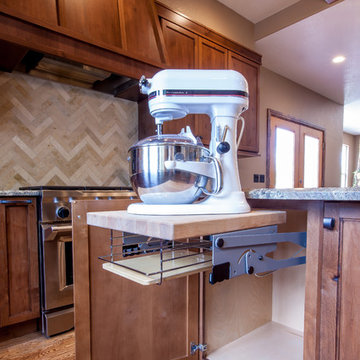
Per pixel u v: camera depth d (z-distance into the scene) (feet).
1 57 5.34
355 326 2.32
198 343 3.68
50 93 6.69
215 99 2.27
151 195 2.17
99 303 2.87
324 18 8.24
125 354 3.08
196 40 7.45
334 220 2.44
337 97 15.31
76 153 7.07
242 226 2.02
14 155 6.20
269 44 9.78
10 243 4.98
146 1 6.53
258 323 4.25
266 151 11.57
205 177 2.21
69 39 5.09
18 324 5.21
